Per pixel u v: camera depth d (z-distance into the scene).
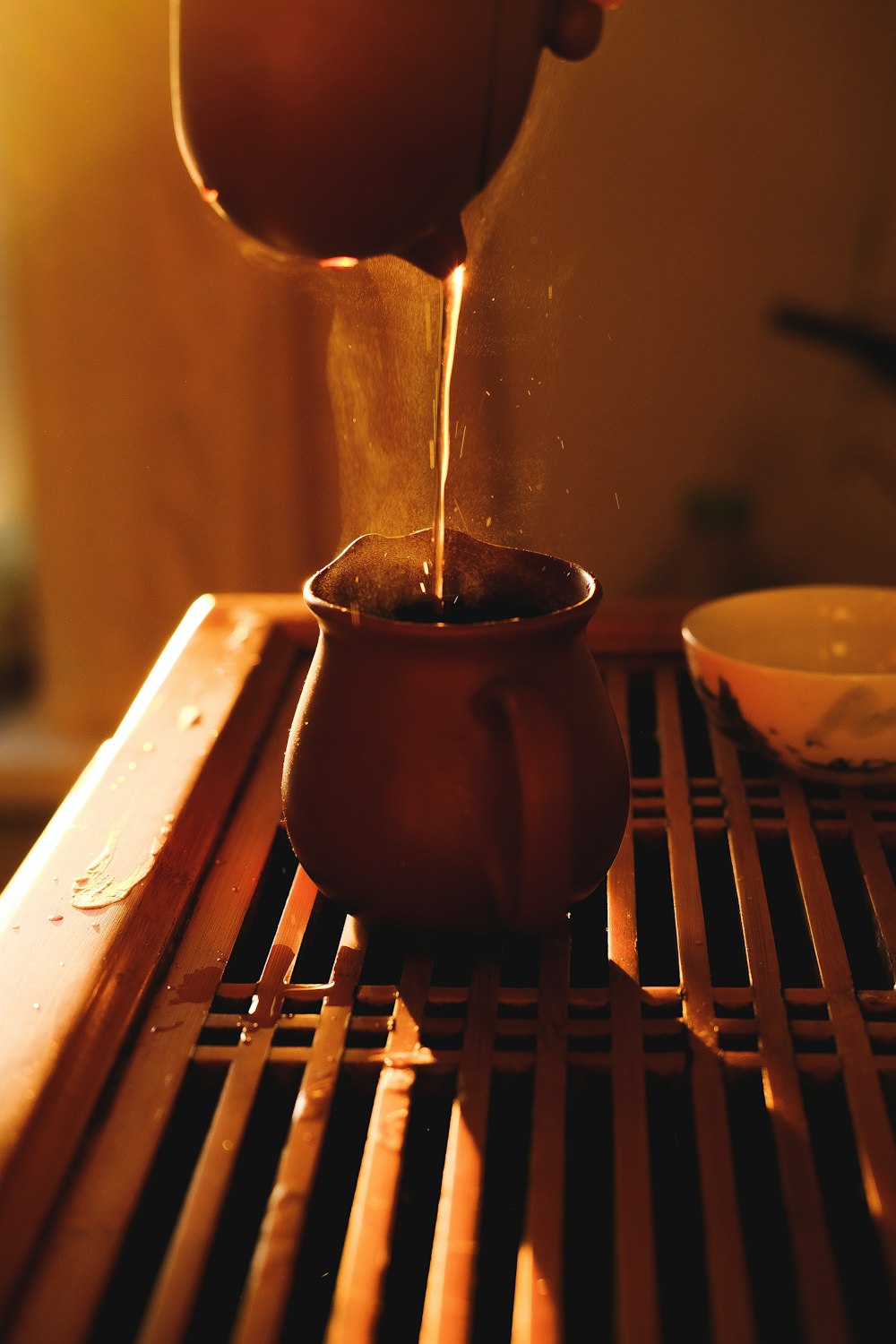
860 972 0.45
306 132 0.37
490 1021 0.41
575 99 1.33
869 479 1.45
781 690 0.50
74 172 1.23
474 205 0.48
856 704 0.50
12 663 1.54
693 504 1.38
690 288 1.39
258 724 0.56
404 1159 0.38
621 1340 0.34
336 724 0.43
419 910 0.43
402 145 0.37
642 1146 0.38
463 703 0.42
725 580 1.47
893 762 0.50
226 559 1.34
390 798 0.42
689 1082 0.40
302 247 0.39
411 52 0.36
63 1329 0.34
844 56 1.31
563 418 1.37
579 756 0.43
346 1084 0.40
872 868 0.47
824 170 1.35
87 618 1.38
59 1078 0.39
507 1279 0.38
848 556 1.48
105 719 1.42
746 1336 0.34
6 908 0.45
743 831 0.49
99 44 1.19
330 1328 0.35
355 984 0.43
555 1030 0.41
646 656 0.63
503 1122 0.40
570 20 0.39
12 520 1.50
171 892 0.46
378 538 0.47
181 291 1.26
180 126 0.39
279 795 0.52
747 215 1.36
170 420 1.30
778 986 0.43
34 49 1.19
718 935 0.46
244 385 1.28
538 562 0.47
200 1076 0.40
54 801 1.39
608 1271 0.37
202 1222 0.36
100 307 1.27
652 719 0.59
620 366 1.41
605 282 1.38
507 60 0.38
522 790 0.39
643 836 0.50
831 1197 0.38
